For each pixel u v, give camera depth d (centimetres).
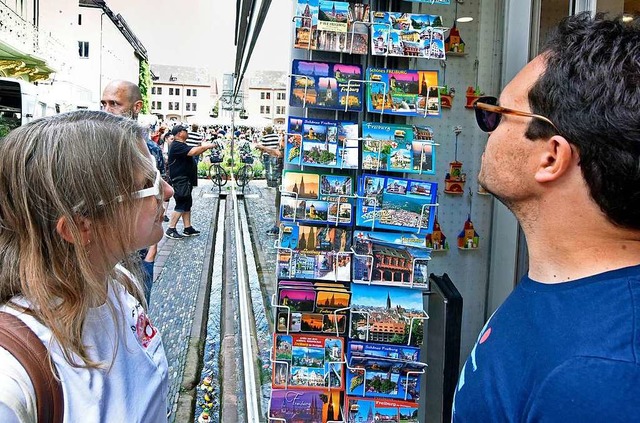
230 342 434
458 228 244
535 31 219
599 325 71
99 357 99
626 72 74
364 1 213
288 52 218
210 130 1430
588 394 66
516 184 88
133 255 130
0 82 1391
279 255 197
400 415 194
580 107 76
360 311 193
